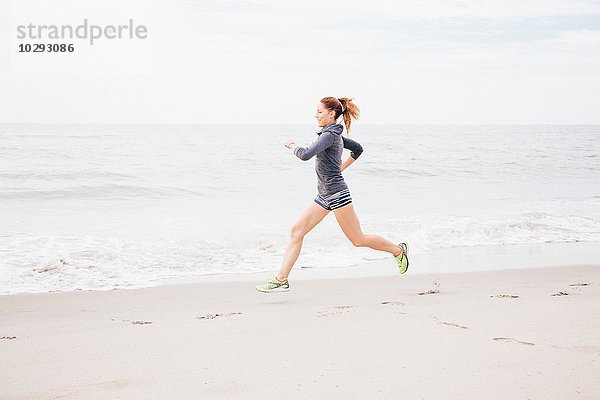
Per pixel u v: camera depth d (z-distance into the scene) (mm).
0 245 8078
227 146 29625
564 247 9344
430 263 7895
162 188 14898
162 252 8078
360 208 12711
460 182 19109
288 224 10422
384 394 2641
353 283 6402
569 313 4402
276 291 5590
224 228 9891
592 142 41500
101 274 6824
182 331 4043
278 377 2938
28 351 3547
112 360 3316
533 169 23625
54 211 11781
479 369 2979
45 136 35375
